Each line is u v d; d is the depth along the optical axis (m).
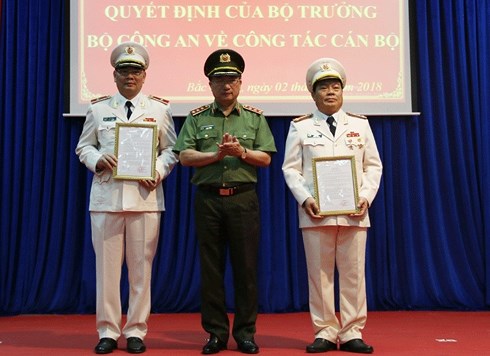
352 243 3.40
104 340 3.42
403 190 5.11
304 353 3.34
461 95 5.17
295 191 3.40
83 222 5.04
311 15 5.11
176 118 5.08
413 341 3.70
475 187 5.14
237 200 3.40
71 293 5.04
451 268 5.10
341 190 3.34
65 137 5.03
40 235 5.00
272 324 4.47
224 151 3.28
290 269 5.08
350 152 3.43
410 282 5.07
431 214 5.14
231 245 3.44
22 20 5.07
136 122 3.51
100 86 5.01
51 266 5.00
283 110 5.04
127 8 5.05
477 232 5.14
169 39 5.05
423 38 5.15
